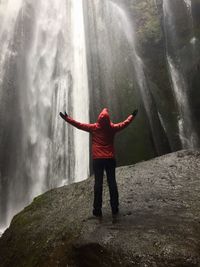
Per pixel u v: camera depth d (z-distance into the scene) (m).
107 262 4.41
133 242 4.53
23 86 17.16
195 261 4.12
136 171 8.61
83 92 16.39
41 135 16.41
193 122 16.11
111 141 5.51
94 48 16.69
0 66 17.16
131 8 18.39
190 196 6.66
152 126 15.02
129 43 16.97
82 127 5.44
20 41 17.86
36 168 15.87
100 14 17.66
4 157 15.74
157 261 4.18
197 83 16.30
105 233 4.87
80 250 4.77
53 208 7.25
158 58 17.23
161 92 16.39
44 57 18.08
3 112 16.27
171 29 18.41
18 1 18.92
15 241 6.50
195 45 17.05
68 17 18.75
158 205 6.22
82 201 7.16
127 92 15.45
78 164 15.15
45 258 5.39
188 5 18.17
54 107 16.86
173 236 4.64
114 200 5.61
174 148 15.12
